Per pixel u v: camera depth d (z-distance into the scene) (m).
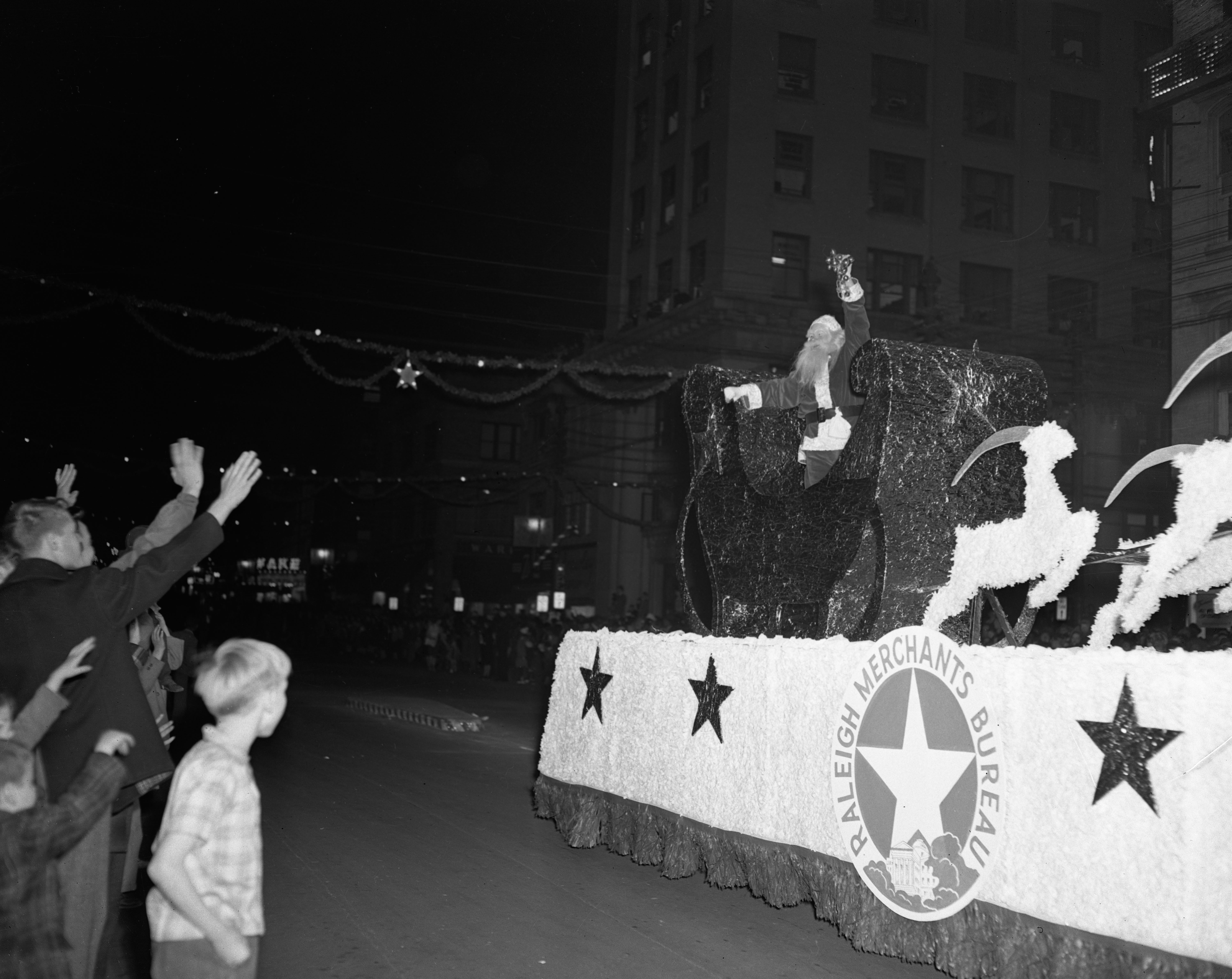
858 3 35.12
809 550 6.40
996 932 4.11
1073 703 3.94
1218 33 19.39
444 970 5.05
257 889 3.05
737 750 5.70
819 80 34.53
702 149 35.34
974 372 6.15
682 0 36.78
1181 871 3.52
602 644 7.20
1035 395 6.31
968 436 6.09
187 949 2.90
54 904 3.15
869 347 6.07
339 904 6.18
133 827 5.98
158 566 4.00
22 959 3.03
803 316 33.31
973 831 4.26
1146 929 3.60
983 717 4.26
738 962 5.15
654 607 36.53
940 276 34.97
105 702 3.87
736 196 33.44
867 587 6.23
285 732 15.73
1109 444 34.62
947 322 33.88
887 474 5.90
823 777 5.09
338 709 20.02
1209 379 19.48
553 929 5.70
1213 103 19.88
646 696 6.60
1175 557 4.52
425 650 38.75
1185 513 4.54
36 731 3.46
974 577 5.52
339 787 10.60
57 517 4.11
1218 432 19.31
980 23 36.53
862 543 6.05
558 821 7.47
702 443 7.48
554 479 37.84
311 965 5.11
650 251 37.75
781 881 5.30
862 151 34.69
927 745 4.50
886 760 4.71
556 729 7.66
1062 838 3.91
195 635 23.33
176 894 2.83
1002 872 4.11
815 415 6.77
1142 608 4.59
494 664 32.97
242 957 2.89
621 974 5.00
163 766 3.96
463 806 9.51
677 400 34.69
